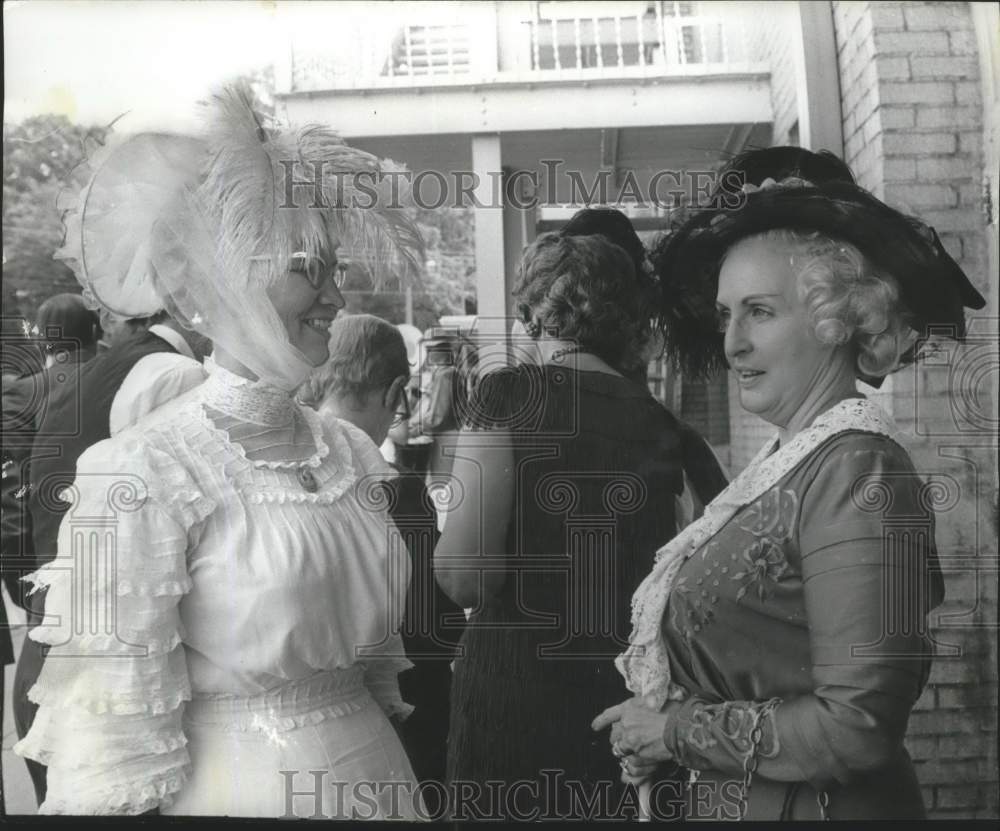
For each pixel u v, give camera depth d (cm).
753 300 199
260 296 182
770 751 180
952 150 209
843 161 201
